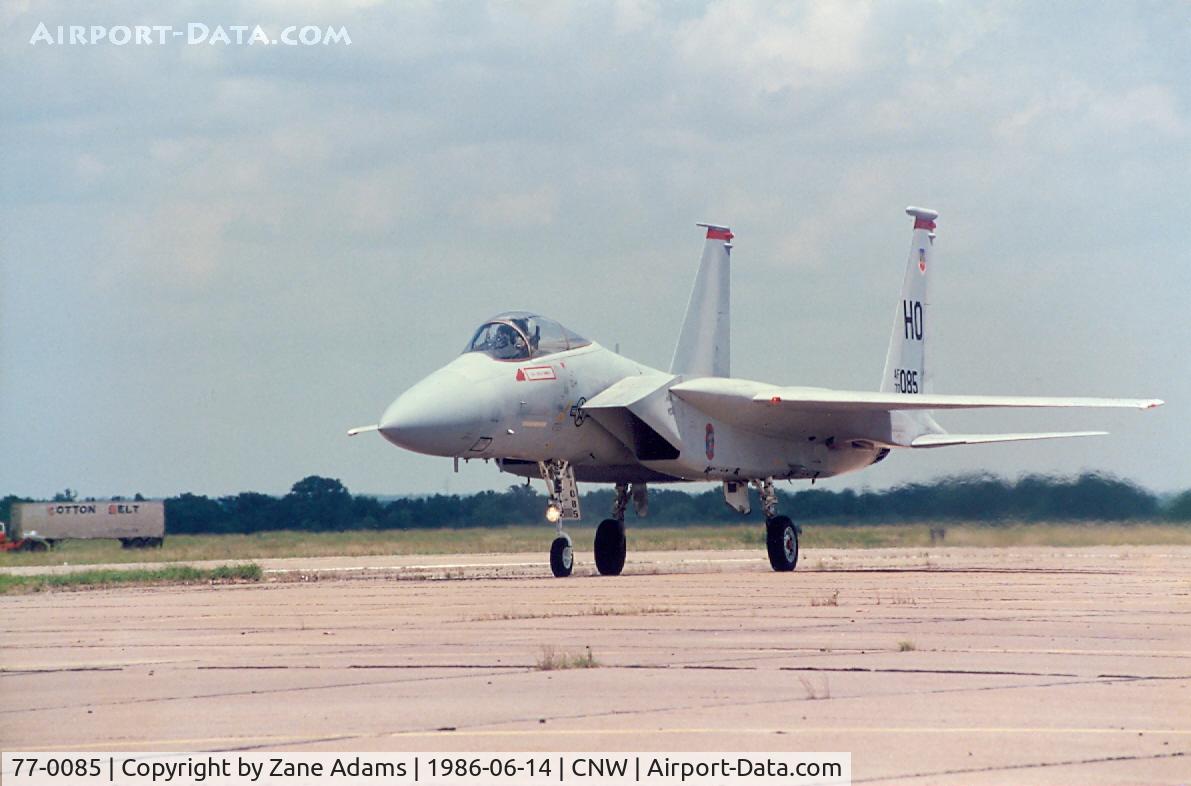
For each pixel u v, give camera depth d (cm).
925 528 13812
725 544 16212
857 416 9750
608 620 5325
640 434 9050
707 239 10450
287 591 7806
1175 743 2812
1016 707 3206
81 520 19738
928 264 11506
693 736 2881
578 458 8744
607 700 3319
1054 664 3903
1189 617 5331
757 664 3928
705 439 9019
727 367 10581
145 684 3744
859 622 5147
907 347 11194
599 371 8806
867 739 2847
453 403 7800
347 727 3041
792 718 3075
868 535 14412
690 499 17075
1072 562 11306
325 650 4453
